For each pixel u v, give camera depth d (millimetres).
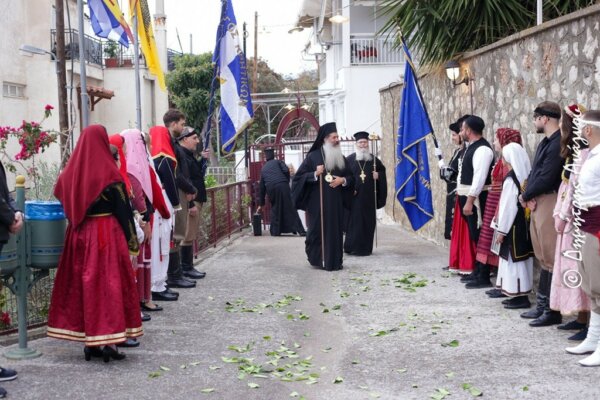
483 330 6461
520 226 7094
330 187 10023
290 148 20422
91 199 5305
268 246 12922
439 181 12398
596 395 4688
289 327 6797
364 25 23094
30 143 8672
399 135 10492
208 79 31812
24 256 5559
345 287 8766
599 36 6406
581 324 6258
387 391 4930
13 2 22688
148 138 7598
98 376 5254
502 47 8922
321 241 10086
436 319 6945
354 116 22953
